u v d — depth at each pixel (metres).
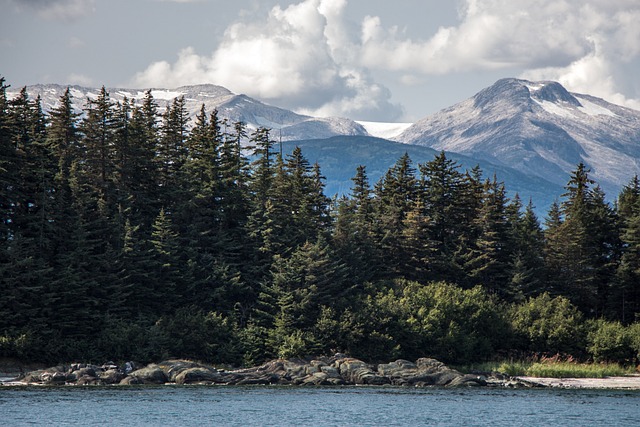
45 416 157.62
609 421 162.75
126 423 153.00
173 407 171.62
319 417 163.12
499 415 168.50
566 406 181.50
